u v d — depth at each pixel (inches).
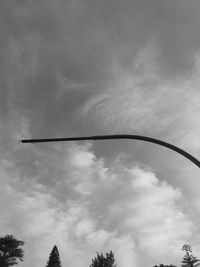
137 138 317.4
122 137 317.4
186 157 299.7
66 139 317.7
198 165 293.3
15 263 2297.0
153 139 312.0
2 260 2230.6
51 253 3538.4
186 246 3440.0
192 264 3344.0
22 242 2343.8
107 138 314.7
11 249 2266.2
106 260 3129.9
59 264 3467.0
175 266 3395.7
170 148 307.3
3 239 2276.1
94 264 3134.8
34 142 315.0
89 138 320.2
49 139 318.3
